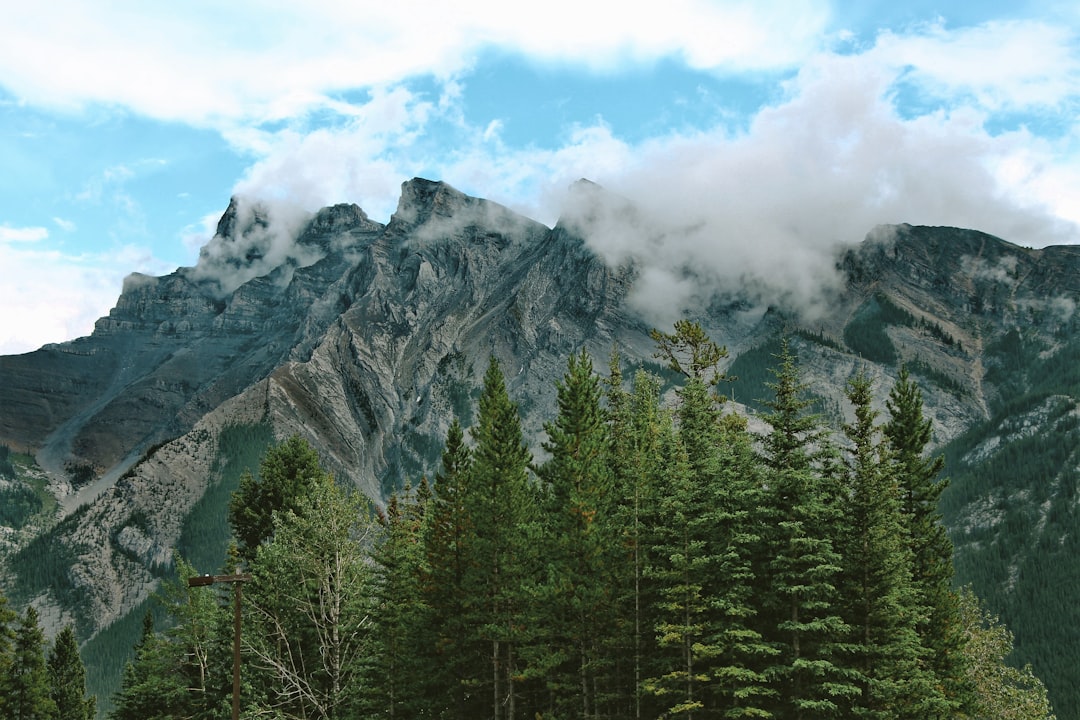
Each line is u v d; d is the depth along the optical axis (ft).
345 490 233.35
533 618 199.62
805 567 190.08
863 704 189.16
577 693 206.80
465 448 230.68
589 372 231.71
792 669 180.24
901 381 250.16
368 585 221.87
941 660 218.38
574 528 199.93
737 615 188.14
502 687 209.67
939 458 240.73
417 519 274.16
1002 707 243.60
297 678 204.54
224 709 232.53
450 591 213.05
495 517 209.15
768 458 205.57
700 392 242.17
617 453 237.04
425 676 211.00
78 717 364.79
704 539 198.08
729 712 181.57
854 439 212.23
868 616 192.03
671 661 193.36
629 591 196.85
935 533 231.91
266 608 221.46
